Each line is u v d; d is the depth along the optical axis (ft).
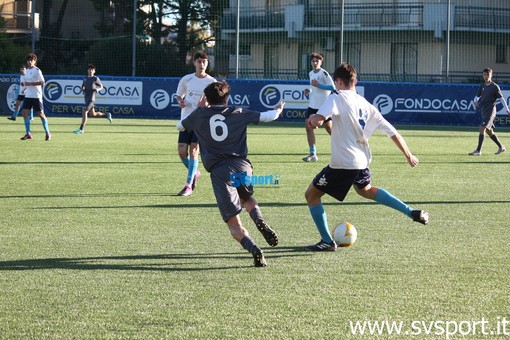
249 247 27.25
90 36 170.81
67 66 164.55
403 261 28.32
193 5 163.32
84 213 38.58
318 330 20.16
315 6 146.51
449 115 123.13
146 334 19.81
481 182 52.08
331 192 29.94
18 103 113.50
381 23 145.69
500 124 123.85
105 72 150.71
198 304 22.56
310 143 65.51
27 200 42.57
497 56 147.13
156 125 115.14
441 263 27.99
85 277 25.76
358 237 32.99
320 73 64.90
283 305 22.47
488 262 28.19
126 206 40.88
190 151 45.47
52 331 20.08
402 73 147.13
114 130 103.24
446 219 37.52
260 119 28.04
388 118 123.75
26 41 177.17
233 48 148.36
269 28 147.54
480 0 147.84
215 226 35.35
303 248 30.71
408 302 22.81
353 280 25.44
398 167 61.31
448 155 72.84
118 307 22.25
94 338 19.52
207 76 47.01
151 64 150.51
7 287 24.43
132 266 27.37
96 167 59.11
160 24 164.76
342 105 29.35
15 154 67.92
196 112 27.86
